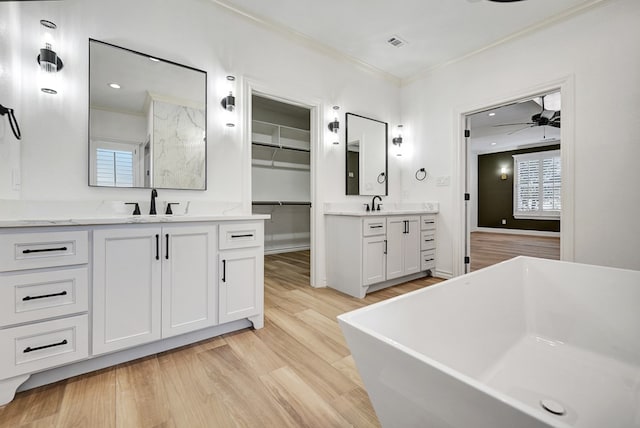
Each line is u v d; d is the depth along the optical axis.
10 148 1.52
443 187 3.37
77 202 1.77
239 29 2.46
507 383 1.28
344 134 3.23
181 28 2.18
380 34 2.80
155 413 1.19
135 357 1.61
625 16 2.18
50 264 1.33
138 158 1.99
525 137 6.83
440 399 0.63
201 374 1.47
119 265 1.50
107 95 1.88
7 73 1.51
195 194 2.22
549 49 2.56
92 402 1.25
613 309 1.52
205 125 2.27
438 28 2.70
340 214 2.88
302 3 2.38
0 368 1.22
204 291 1.77
